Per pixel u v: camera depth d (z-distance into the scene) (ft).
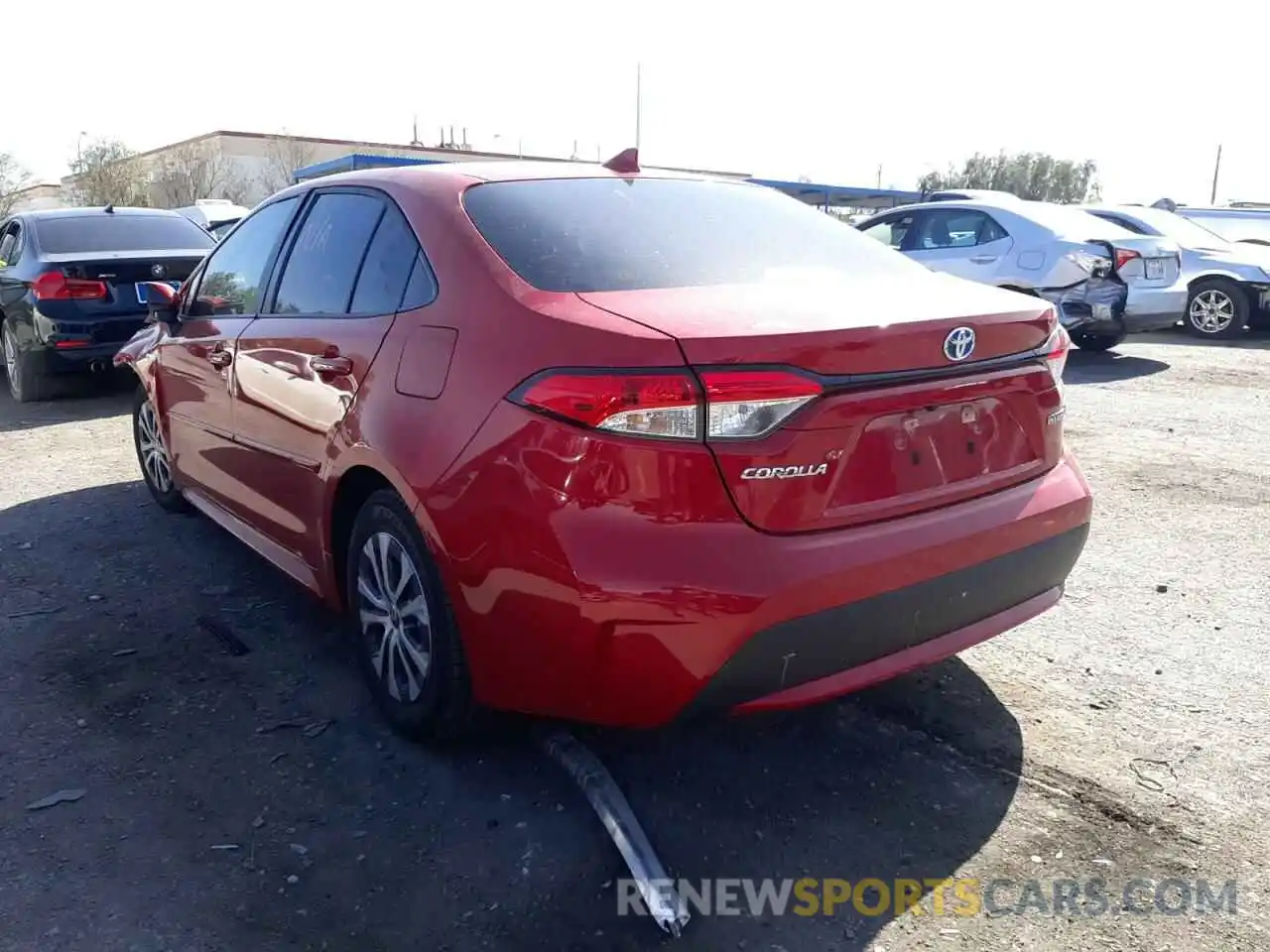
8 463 20.88
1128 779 9.50
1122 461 20.63
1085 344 35.53
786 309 8.32
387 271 10.29
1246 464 20.31
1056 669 11.67
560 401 7.80
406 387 9.26
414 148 174.81
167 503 17.21
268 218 13.39
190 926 7.72
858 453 8.13
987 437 9.06
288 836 8.77
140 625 12.96
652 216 10.43
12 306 26.58
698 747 10.03
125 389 28.91
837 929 7.69
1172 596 13.78
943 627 8.82
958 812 9.04
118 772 9.73
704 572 7.58
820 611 7.86
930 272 10.77
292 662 11.94
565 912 7.85
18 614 13.30
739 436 7.64
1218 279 39.58
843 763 9.80
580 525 7.71
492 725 9.61
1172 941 7.54
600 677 7.90
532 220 9.78
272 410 11.73
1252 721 10.51
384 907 7.92
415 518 8.96
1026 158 216.33
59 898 8.00
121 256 26.22
